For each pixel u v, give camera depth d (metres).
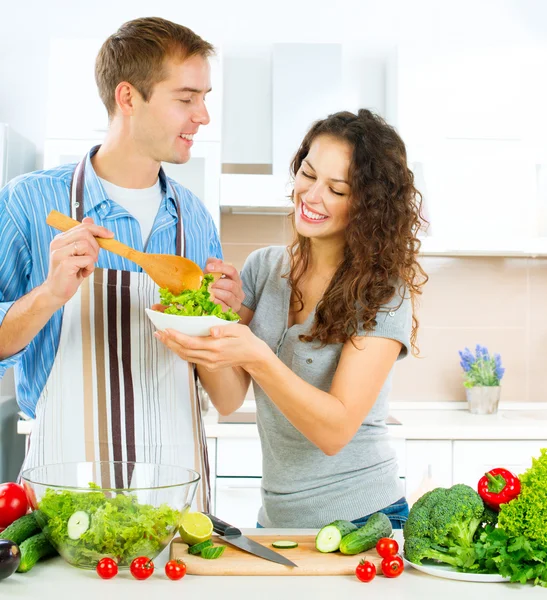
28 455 1.63
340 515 1.58
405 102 3.08
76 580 1.16
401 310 1.55
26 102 3.35
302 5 3.38
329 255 1.67
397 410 3.37
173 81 1.54
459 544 1.21
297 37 3.38
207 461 1.76
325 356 1.60
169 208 1.72
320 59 3.08
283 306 1.71
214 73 3.00
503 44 3.08
